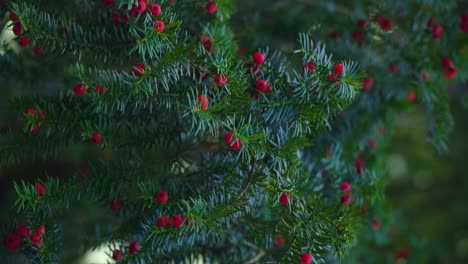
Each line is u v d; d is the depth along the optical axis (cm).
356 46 109
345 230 94
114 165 97
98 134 95
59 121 95
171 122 97
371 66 109
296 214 94
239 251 99
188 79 94
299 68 97
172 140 97
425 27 110
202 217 92
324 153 104
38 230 93
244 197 94
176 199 95
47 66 103
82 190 97
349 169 104
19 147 97
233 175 95
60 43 94
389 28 110
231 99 92
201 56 92
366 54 109
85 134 94
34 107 97
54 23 93
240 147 93
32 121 94
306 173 97
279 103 93
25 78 103
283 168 94
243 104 93
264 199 97
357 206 103
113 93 91
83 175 97
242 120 93
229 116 92
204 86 93
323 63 94
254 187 94
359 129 110
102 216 106
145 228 94
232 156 96
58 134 97
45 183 93
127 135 96
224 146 97
